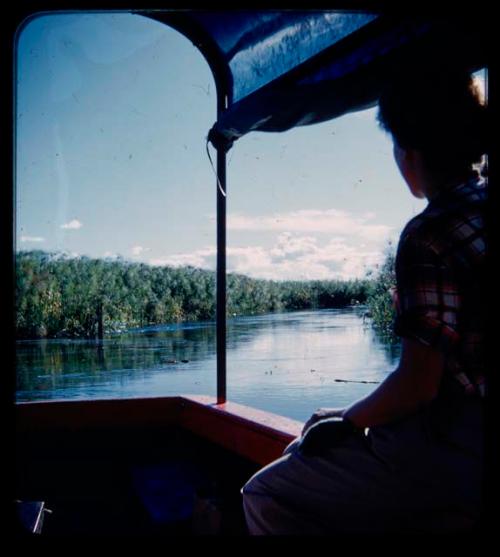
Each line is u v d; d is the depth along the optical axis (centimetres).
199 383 2706
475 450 139
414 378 140
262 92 267
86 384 2716
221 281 337
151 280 3728
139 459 337
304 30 240
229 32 297
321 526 155
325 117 266
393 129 154
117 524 258
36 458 326
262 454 271
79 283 3441
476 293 136
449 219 140
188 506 258
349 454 154
